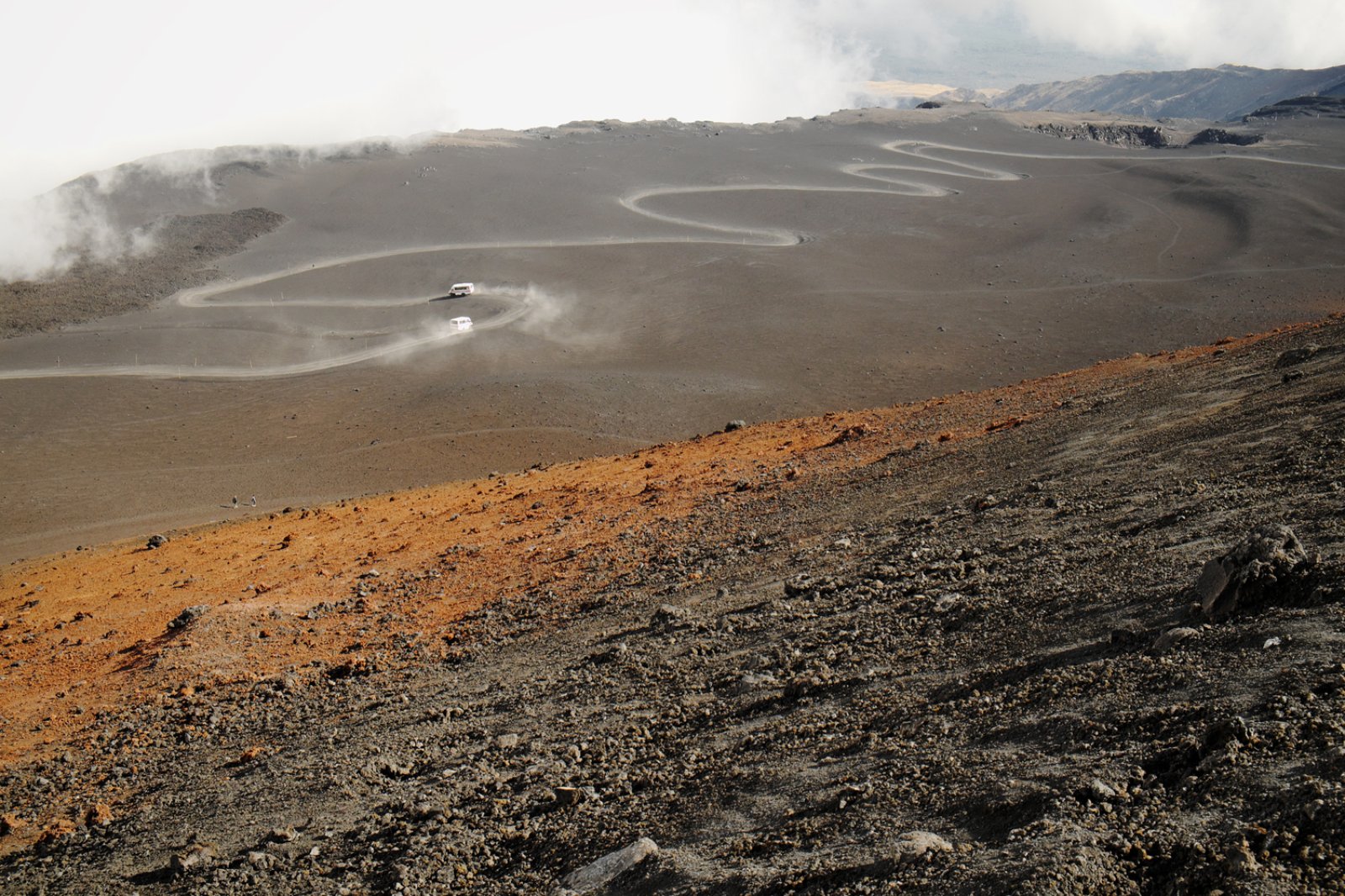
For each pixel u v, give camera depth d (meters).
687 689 10.76
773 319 139.12
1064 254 161.75
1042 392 24.83
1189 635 7.16
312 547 26.64
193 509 77.94
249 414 108.38
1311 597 7.06
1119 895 4.93
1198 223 171.38
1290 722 5.62
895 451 20.98
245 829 10.70
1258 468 11.23
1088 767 6.02
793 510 18.39
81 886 10.53
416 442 94.88
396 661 16.28
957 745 7.08
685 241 183.25
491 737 11.31
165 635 20.34
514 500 27.28
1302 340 19.33
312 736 13.50
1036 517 12.54
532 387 109.00
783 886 6.03
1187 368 20.97
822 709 8.84
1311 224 161.88
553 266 172.75
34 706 18.14
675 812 7.82
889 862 5.76
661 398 108.38
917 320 135.12
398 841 9.14
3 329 151.25
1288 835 4.80
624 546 19.36
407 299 162.38
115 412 110.81
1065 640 8.23
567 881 7.29
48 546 69.88
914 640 9.76
